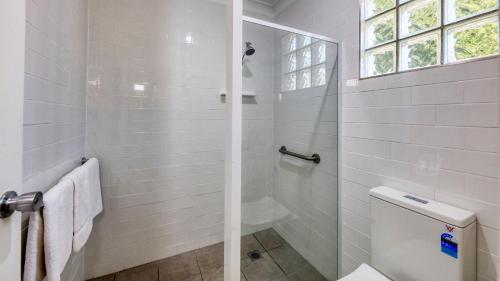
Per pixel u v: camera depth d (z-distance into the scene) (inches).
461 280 29.0
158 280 58.1
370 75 45.1
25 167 27.4
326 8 55.5
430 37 35.4
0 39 17.2
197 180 70.3
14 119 18.7
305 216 58.1
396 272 36.7
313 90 55.6
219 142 72.5
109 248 60.1
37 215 25.7
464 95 31.2
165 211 66.5
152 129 63.3
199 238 71.6
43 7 32.2
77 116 48.9
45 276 27.6
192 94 67.8
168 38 63.6
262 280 50.8
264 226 53.0
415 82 36.9
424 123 35.9
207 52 68.9
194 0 66.4
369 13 45.1
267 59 51.4
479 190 30.2
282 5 74.6
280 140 55.1
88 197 42.6
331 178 53.9
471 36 31.1
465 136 31.2
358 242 48.2
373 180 44.6
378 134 43.3
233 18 32.8
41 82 31.8
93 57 55.4
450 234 29.6
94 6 55.1
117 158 59.6
